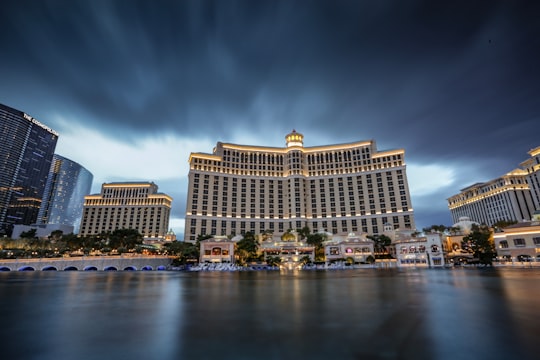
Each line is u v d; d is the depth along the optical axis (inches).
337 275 2354.8
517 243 3528.5
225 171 7190.0
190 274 2883.9
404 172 6732.3
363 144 7342.5
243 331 512.7
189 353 399.9
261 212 7042.3
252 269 4124.0
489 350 398.0
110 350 417.7
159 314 679.7
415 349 405.1
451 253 4500.5
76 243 5123.0
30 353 407.5
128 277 2353.6
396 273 2482.8
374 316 629.6
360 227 6722.4
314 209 7155.5
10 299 977.5
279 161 7667.3
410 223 6348.4
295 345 428.8
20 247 5088.6
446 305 761.0
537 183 6815.9
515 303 787.4
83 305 828.6
